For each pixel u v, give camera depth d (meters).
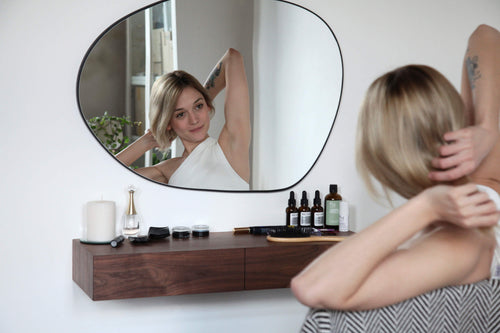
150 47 2.19
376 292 0.71
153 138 2.22
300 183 2.42
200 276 2.01
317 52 2.41
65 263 2.16
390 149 0.73
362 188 2.51
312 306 0.72
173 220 2.27
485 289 0.74
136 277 1.94
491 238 0.75
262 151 2.36
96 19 2.13
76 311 2.19
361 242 0.70
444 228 0.77
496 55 1.09
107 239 2.07
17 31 2.06
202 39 2.25
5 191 2.08
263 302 2.42
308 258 2.13
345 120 2.47
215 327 2.36
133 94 2.18
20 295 2.12
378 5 2.49
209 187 2.30
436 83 0.74
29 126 2.09
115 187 2.19
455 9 2.60
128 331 2.25
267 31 2.33
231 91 2.30
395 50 2.53
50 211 2.13
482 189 0.84
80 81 2.11
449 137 0.72
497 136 0.86
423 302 0.73
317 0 2.41
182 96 2.24
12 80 2.06
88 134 2.15
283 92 2.37
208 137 2.29
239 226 2.36
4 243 2.09
